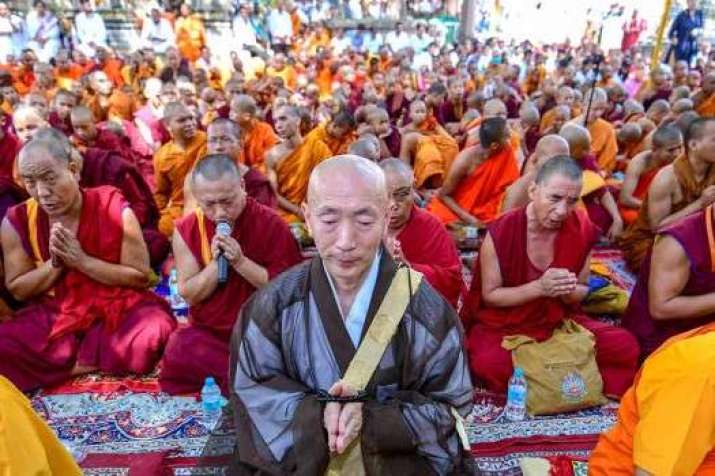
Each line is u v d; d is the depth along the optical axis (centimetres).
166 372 346
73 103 784
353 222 167
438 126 772
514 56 2175
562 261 340
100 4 2048
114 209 358
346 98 1190
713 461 172
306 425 176
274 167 633
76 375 363
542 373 326
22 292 357
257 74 1612
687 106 863
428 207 627
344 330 182
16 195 448
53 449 173
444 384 189
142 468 279
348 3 2709
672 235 319
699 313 323
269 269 346
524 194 488
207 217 341
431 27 2534
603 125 776
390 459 183
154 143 903
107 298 365
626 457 193
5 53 1683
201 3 2198
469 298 370
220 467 205
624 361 346
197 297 338
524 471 278
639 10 2439
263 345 187
